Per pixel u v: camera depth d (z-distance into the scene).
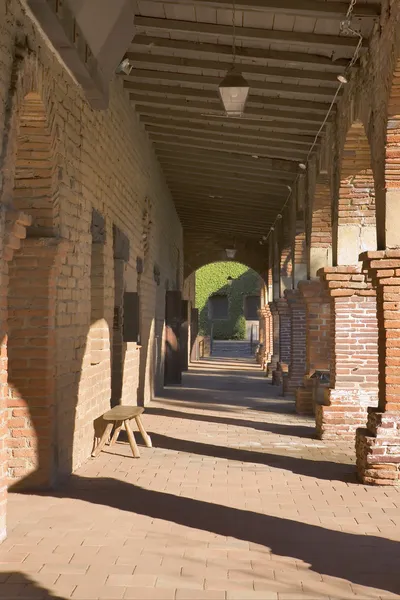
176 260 24.19
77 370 8.50
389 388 7.82
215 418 13.38
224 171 16.61
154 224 16.83
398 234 7.63
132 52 10.05
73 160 8.17
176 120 13.62
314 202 12.66
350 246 10.41
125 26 7.40
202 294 45.44
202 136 13.82
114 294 11.30
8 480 7.30
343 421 10.68
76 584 4.79
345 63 9.06
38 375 7.24
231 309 54.81
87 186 8.99
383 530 6.10
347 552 5.53
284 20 8.09
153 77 10.85
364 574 5.06
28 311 7.23
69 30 6.04
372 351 10.70
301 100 10.65
